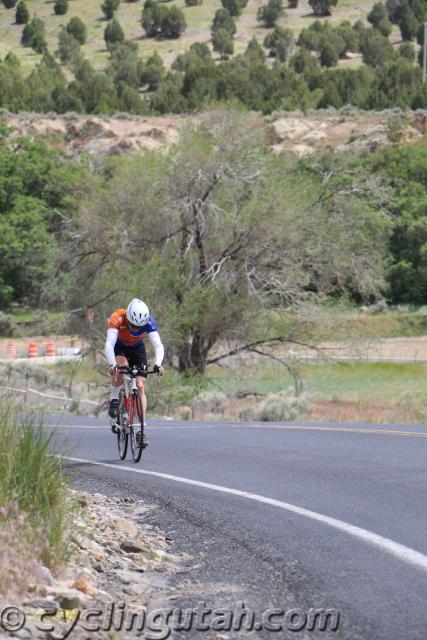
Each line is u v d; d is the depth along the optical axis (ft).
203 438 68.18
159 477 48.44
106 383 142.72
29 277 333.83
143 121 538.88
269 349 156.25
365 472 47.29
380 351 261.65
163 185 150.00
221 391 151.64
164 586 27.94
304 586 26.81
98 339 149.79
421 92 546.67
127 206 151.64
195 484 45.57
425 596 25.23
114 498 42.96
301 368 223.30
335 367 226.38
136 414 54.85
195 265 146.20
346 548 31.04
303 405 135.54
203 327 144.87
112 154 499.92
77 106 587.27
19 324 301.02
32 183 372.79
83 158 390.63
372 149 488.44
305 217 148.05
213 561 30.89
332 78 654.94
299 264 149.89
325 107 577.84
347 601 25.08
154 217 151.23
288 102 569.64
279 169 154.61
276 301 150.82
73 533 31.12
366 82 640.17
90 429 80.84
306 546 31.68
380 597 25.31
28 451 33.91
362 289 156.15
